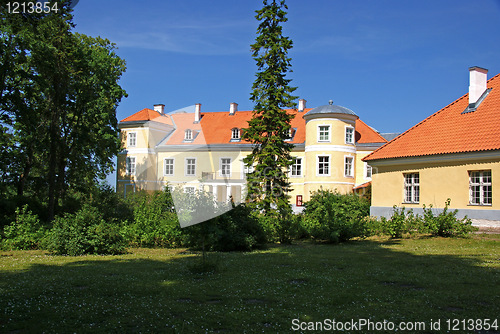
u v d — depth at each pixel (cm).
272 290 764
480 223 2167
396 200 2688
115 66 3772
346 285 815
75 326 548
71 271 977
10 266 1066
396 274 930
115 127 3506
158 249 1508
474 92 2517
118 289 768
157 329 537
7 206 2572
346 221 1775
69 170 3272
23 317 584
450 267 1029
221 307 642
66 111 3122
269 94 2622
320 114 3944
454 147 2322
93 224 1409
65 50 2938
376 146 4047
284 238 1681
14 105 2645
